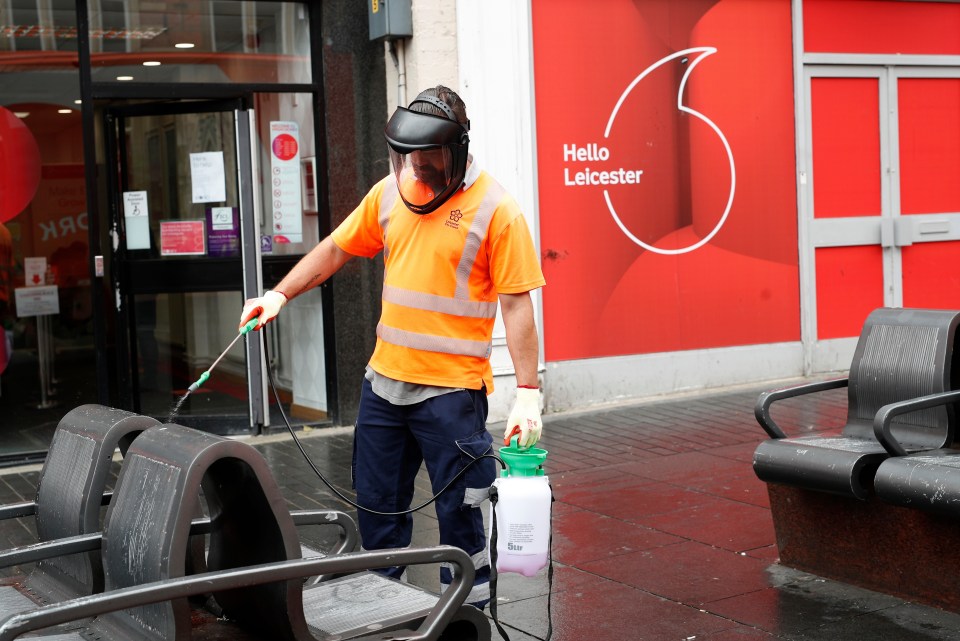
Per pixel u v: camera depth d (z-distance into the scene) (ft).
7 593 10.76
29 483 22.47
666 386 29.22
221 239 25.72
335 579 10.96
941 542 13.66
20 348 24.21
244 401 25.95
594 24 27.89
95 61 24.45
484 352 12.43
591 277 28.22
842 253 31.65
